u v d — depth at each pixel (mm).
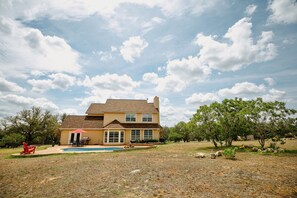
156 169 9695
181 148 23359
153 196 5859
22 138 41156
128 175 8625
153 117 37062
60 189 6973
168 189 6484
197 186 6742
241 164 10773
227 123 21703
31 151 18297
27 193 6688
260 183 7004
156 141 33219
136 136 34156
